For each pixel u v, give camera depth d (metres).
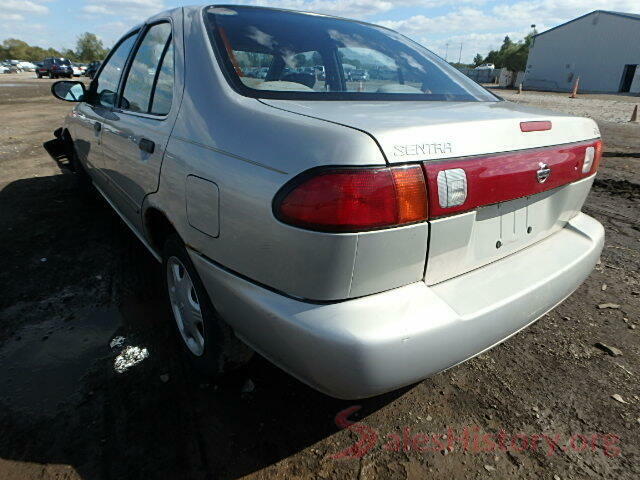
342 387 1.33
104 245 3.60
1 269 3.15
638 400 2.08
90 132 3.32
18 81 30.58
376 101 1.83
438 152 1.37
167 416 1.90
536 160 1.69
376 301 1.36
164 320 2.59
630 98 25.94
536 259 1.84
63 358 2.24
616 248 3.75
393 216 1.29
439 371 1.44
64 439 1.78
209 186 1.59
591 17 33.72
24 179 5.43
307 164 1.29
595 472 1.72
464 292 1.52
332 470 1.69
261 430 1.86
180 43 2.07
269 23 2.18
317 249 1.28
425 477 1.68
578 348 2.45
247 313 1.50
